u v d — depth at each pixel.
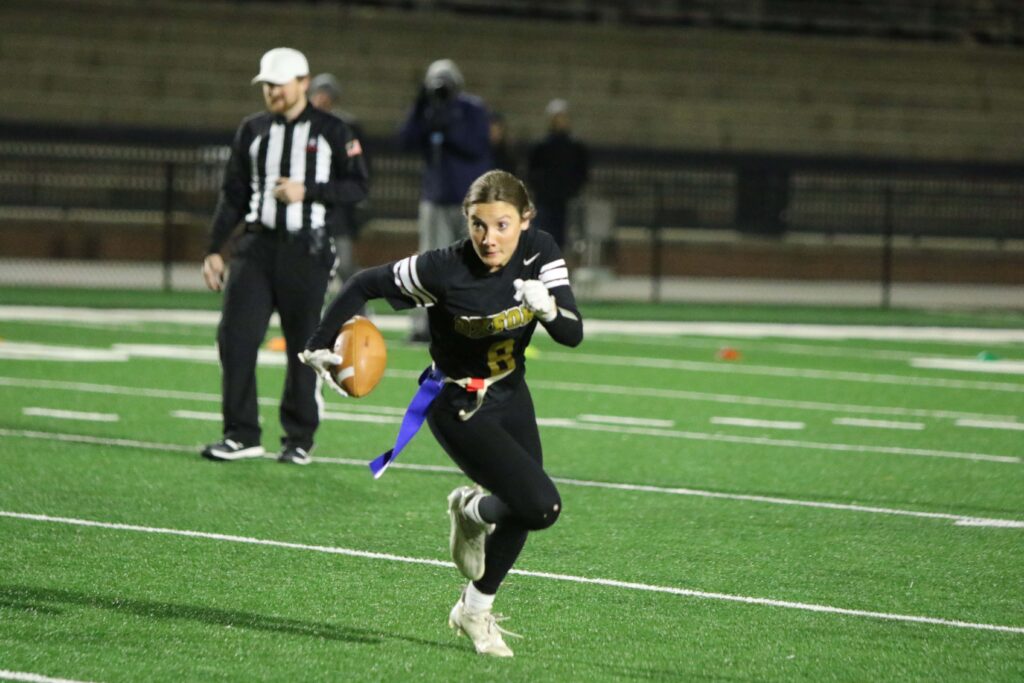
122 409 32.19
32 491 23.47
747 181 77.50
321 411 26.95
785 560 20.39
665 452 29.03
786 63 90.31
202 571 18.97
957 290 77.25
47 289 61.31
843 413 35.16
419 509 23.06
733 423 33.12
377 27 85.12
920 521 23.20
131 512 22.25
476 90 84.50
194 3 82.88
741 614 17.66
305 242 26.11
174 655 15.52
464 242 15.70
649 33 88.88
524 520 15.48
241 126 26.33
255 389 26.84
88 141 70.31
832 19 95.25
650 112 85.75
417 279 15.59
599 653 16.00
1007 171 80.12
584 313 59.59
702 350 48.28
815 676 15.34
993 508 24.33
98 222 71.00
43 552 19.67
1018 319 63.22
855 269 79.00
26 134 69.44
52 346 42.91
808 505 24.25
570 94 85.50
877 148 88.12
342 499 23.69
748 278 77.56
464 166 41.56
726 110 86.88
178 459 26.66
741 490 25.41
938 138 89.56
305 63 26.14
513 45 86.62
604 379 40.19
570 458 28.12
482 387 15.70
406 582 18.75
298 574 18.98
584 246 63.41
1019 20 98.50
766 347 49.78
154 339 45.69
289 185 25.55
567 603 18.00
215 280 26.55
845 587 19.02
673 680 15.14
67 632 16.20
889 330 56.78
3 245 69.88
